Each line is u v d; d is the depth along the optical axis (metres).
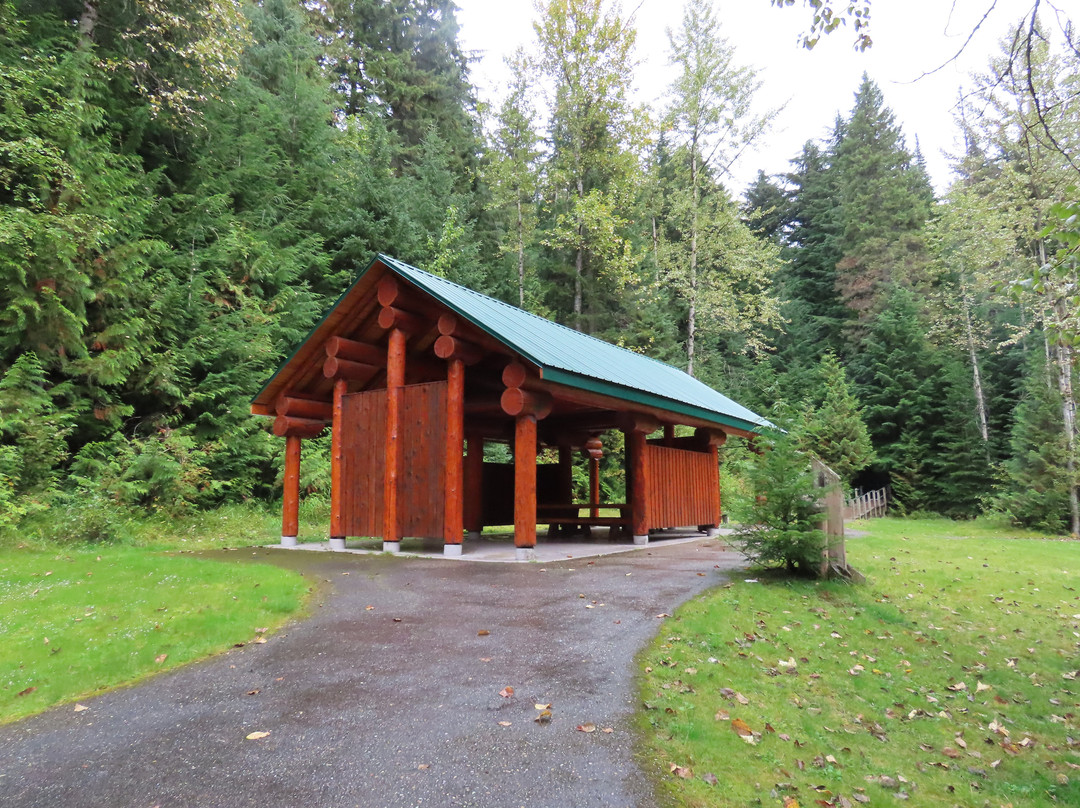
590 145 28.52
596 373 9.87
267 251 18.08
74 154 13.55
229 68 17.09
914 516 27.59
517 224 29.16
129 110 16.34
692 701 4.38
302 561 9.46
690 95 27.56
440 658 5.05
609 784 3.26
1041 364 22.58
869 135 42.25
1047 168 18.80
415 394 10.45
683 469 13.54
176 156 18.31
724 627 6.07
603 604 6.65
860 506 25.44
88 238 12.91
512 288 27.52
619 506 13.56
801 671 5.43
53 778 3.30
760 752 3.83
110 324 14.27
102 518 11.25
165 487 13.70
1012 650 6.96
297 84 23.20
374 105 29.12
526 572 8.41
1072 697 5.87
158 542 11.98
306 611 6.47
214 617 6.00
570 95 26.89
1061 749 4.84
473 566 8.88
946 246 28.30
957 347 30.05
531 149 28.31
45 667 4.80
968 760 4.41
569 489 15.42
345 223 21.95
